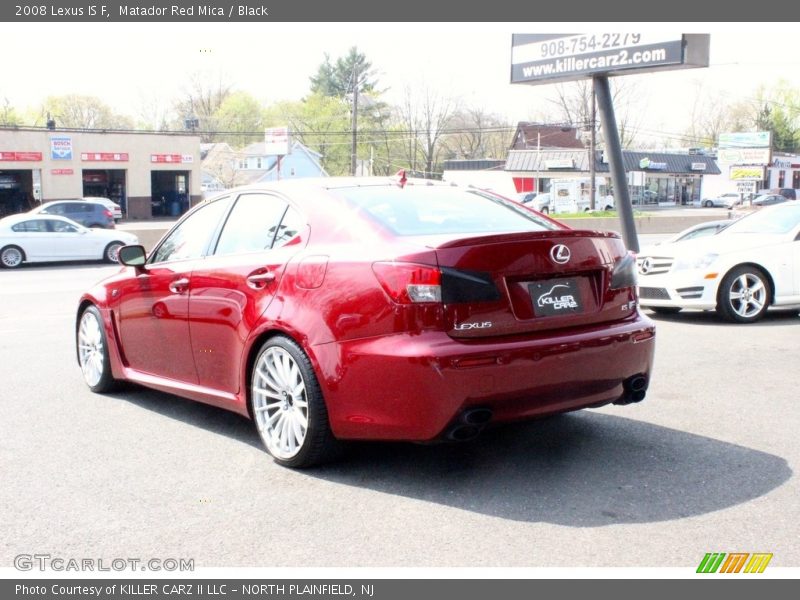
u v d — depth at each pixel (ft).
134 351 19.79
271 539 12.22
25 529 12.72
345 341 13.87
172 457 16.10
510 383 13.30
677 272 32.35
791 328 30.81
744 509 13.01
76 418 19.06
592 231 14.71
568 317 14.20
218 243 17.61
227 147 258.57
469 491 13.98
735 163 268.82
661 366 23.95
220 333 16.58
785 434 17.06
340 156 293.23
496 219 16.01
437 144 280.51
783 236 32.73
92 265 76.43
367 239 14.42
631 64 61.98
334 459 15.19
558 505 13.28
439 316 13.15
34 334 31.58
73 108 297.53
